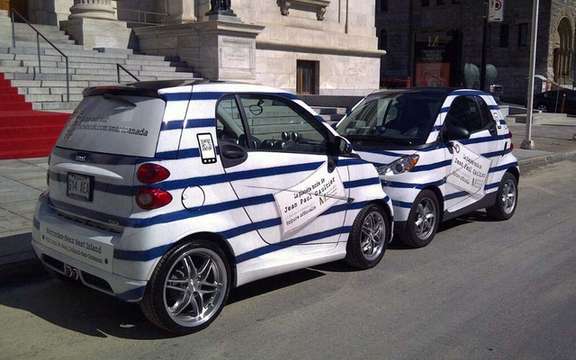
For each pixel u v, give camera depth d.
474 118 8.09
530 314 5.09
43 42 15.95
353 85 23.45
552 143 18.72
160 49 17.38
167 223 4.34
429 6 48.62
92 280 4.59
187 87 4.67
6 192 8.17
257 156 5.01
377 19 50.81
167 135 4.44
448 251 6.96
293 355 4.27
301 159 5.36
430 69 47.47
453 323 4.87
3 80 12.69
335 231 5.74
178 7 17.88
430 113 7.43
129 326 4.75
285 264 5.21
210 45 16.16
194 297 4.61
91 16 16.73
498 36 45.53
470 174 7.71
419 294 5.52
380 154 6.97
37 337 4.54
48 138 10.98
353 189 5.88
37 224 5.02
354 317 4.96
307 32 21.16
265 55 19.77
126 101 4.68
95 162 4.60
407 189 6.75
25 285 5.65
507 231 7.98
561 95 34.41
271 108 5.38
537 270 6.29
